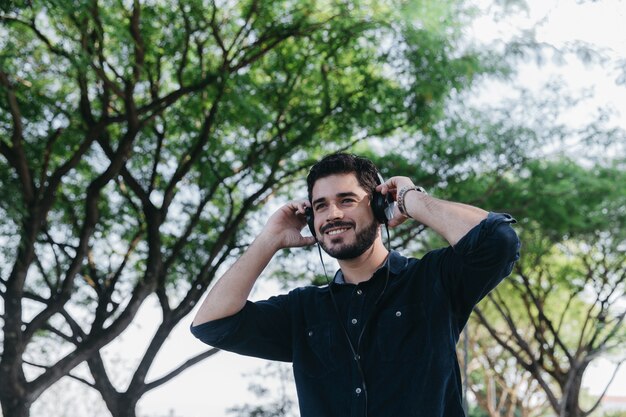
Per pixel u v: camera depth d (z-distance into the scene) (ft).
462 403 9.08
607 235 59.16
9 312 38.19
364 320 9.20
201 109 45.03
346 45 42.50
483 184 52.16
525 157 50.44
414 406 8.73
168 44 42.14
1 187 36.96
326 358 9.31
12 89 37.09
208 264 46.24
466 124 48.19
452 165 48.83
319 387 9.29
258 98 45.34
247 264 10.05
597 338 67.36
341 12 41.73
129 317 41.52
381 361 8.99
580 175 53.72
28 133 42.93
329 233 9.32
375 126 44.83
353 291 9.43
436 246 56.13
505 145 49.44
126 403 44.57
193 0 40.93
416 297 9.18
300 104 45.75
